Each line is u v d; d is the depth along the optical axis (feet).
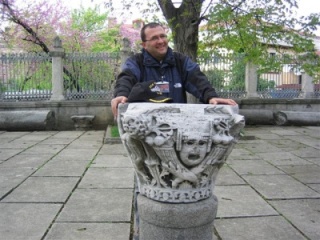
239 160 20.57
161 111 6.46
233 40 24.58
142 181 7.30
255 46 25.21
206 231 6.92
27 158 20.88
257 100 37.91
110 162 19.75
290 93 40.14
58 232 10.52
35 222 11.25
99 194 14.07
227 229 10.80
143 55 8.30
